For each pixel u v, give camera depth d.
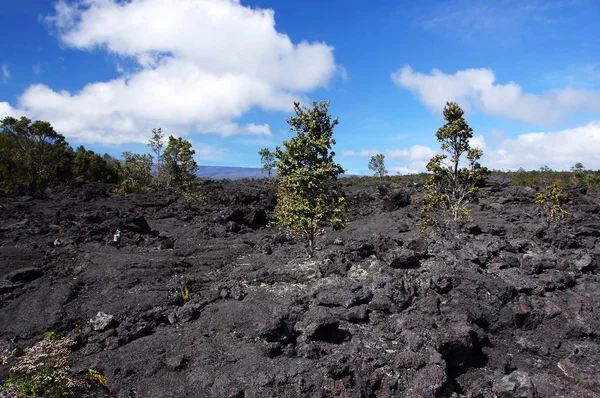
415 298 11.45
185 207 33.09
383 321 10.66
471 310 10.85
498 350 10.25
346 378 8.27
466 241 16.95
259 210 29.69
